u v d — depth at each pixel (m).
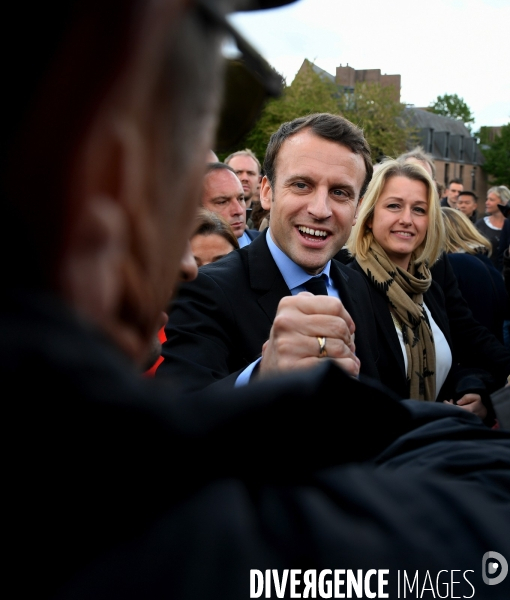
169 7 0.33
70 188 0.33
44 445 0.32
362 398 0.49
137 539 0.35
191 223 0.43
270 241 2.30
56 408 0.32
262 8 0.48
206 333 1.98
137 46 0.32
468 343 3.39
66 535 0.33
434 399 2.85
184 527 0.35
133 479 0.34
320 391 0.44
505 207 7.36
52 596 0.33
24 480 0.32
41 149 0.32
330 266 2.49
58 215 0.33
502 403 1.38
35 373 0.32
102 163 0.34
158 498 0.36
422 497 0.43
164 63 0.36
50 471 0.32
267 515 0.38
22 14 0.32
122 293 0.40
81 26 0.32
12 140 0.32
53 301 0.34
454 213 4.41
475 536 0.41
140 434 0.34
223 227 3.18
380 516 0.40
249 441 0.39
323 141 2.29
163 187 0.39
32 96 0.32
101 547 0.34
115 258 0.36
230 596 0.34
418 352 2.81
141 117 0.35
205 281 2.10
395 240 2.98
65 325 0.33
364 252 2.97
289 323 1.44
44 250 0.34
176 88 0.37
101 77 0.32
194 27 0.37
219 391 0.42
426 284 2.95
